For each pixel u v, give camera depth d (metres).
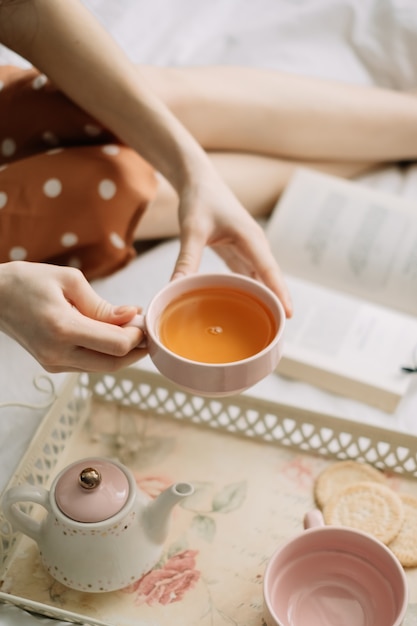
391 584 0.68
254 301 0.70
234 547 0.77
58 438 0.84
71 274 0.72
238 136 1.09
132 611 0.73
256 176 1.09
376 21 1.27
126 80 0.89
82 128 0.97
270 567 0.68
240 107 1.06
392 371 0.92
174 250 1.04
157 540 0.74
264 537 0.78
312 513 0.72
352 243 1.03
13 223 0.93
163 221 1.04
